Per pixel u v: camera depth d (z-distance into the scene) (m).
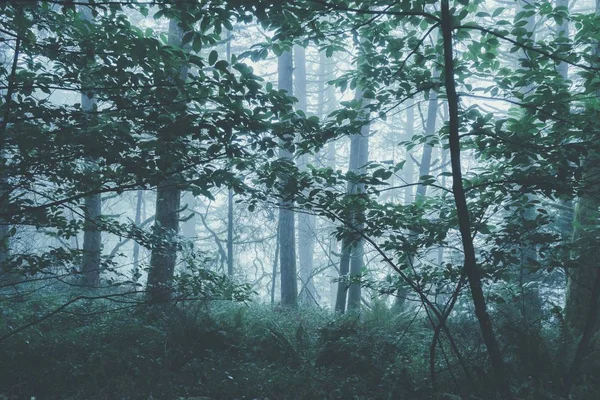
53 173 4.51
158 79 4.00
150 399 5.21
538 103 4.27
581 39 4.31
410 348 6.95
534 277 8.61
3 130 3.69
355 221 5.18
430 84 4.81
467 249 4.24
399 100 4.96
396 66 5.00
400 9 4.54
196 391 5.60
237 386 5.70
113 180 4.77
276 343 7.20
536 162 4.66
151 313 7.50
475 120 4.76
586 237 4.88
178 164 4.41
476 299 4.25
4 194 4.23
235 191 4.83
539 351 5.27
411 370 5.83
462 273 4.73
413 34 4.93
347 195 4.93
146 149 4.09
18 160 4.31
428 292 5.20
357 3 4.22
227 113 4.09
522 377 5.07
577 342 5.57
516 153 4.50
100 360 5.87
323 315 10.70
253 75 4.02
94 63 4.32
